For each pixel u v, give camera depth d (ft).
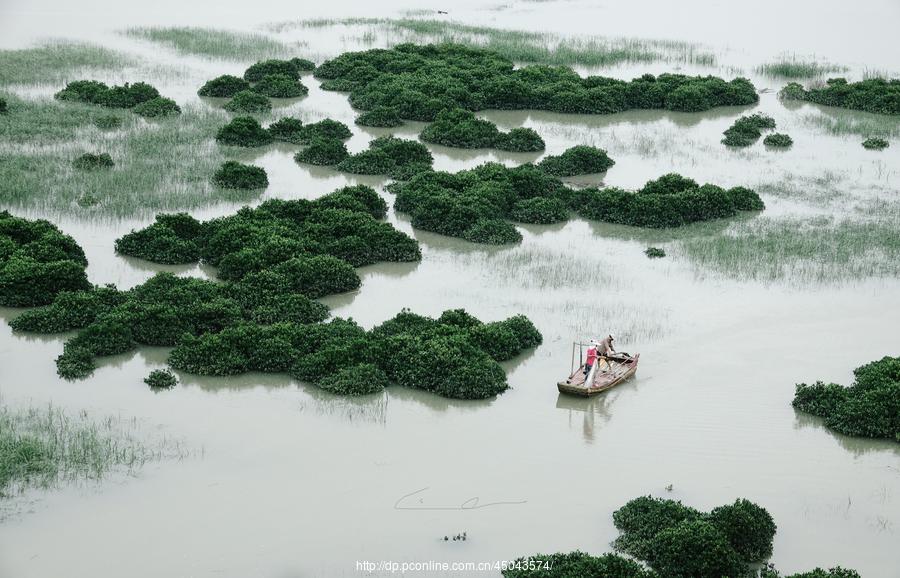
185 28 299.58
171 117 212.64
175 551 82.12
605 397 110.83
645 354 120.88
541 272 145.48
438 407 107.76
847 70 276.41
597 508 90.07
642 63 280.31
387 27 312.09
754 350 122.93
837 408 107.04
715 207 171.12
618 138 216.33
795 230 165.17
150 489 90.17
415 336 117.70
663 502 88.28
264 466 94.58
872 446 103.45
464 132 206.28
